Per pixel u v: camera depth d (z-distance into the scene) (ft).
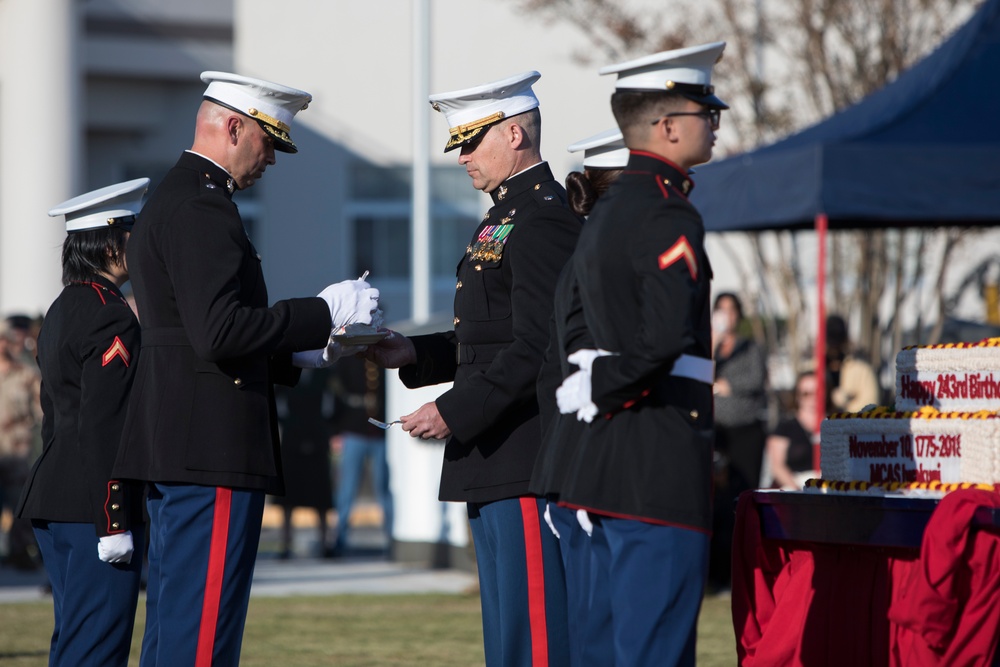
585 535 29.30
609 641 27.45
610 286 26.27
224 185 32.22
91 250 35.60
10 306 110.11
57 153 110.93
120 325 34.45
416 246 106.42
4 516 103.30
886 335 109.40
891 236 109.81
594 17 110.52
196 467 31.12
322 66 143.43
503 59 137.39
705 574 26.05
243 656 51.26
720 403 68.69
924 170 59.82
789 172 61.93
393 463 84.07
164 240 31.37
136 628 58.54
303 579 76.23
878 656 30.19
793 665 31.32
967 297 111.24
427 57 106.63
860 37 102.94
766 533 32.19
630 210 26.30
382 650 52.60
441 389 76.84
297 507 86.02
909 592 28.40
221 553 31.22
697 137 26.96
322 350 33.73
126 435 32.35
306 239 145.28
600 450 26.66
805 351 107.34
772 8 106.52
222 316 30.40
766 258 116.26
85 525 34.73
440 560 80.84
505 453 32.68
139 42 152.46
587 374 26.40
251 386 31.89
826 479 33.12
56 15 111.04
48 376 35.76
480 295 32.96
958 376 31.32
